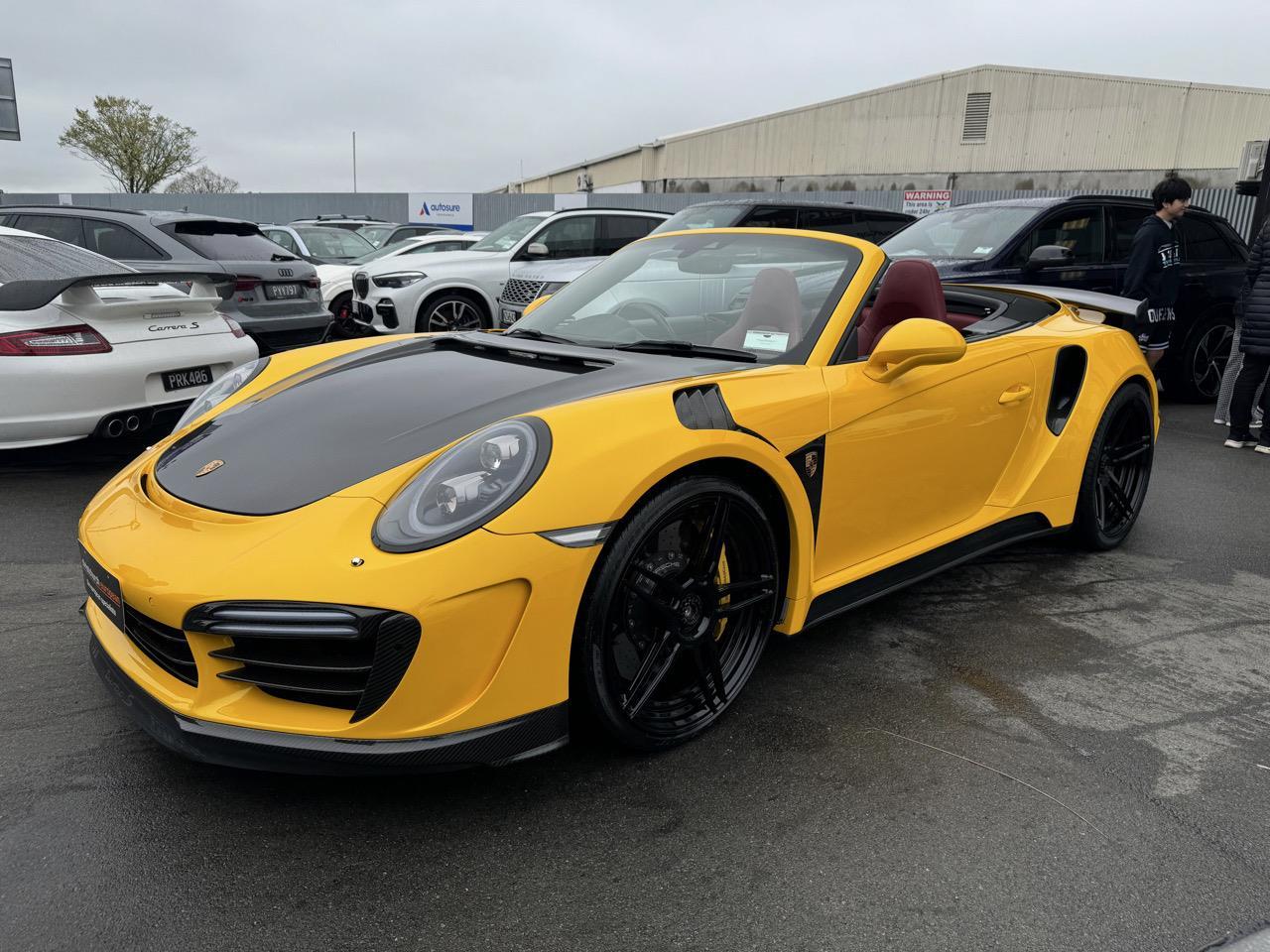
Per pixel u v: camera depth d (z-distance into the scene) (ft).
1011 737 7.30
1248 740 7.38
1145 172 97.91
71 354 13.12
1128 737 7.36
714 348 8.16
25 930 4.98
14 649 8.31
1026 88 106.93
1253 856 5.93
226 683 5.72
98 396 13.34
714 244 9.66
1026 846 5.96
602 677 6.20
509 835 5.91
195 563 5.67
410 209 81.20
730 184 124.98
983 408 9.30
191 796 6.20
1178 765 6.98
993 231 20.44
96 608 6.88
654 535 6.44
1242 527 13.16
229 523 5.95
